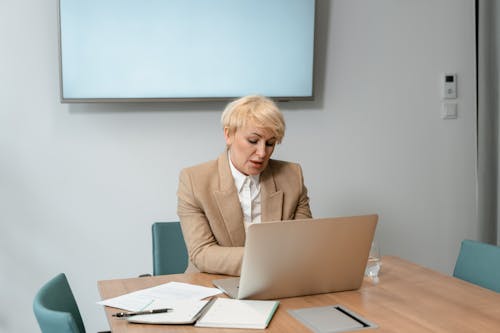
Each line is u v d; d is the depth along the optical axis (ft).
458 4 12.85
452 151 13.06
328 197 12.18
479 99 12.87
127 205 10.90
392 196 12.67
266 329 5.51
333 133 12.11
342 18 12.00
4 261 10.34
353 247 6.48
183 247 9.35
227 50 10.99
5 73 10.12
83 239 10.71
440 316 5.84
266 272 6.15
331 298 6.45
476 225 13.19
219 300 6.22
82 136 10.59
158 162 11.00
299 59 11.44
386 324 5.62
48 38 10.29
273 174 8.16
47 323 5.31
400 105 12.57
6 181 10.26
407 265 7.84
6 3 10.05
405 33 12.49
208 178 7.88
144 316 5.72
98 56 10.29
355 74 12.18
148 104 10.87
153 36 10.55
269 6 11.14
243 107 7.41
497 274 7.42
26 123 10.28
